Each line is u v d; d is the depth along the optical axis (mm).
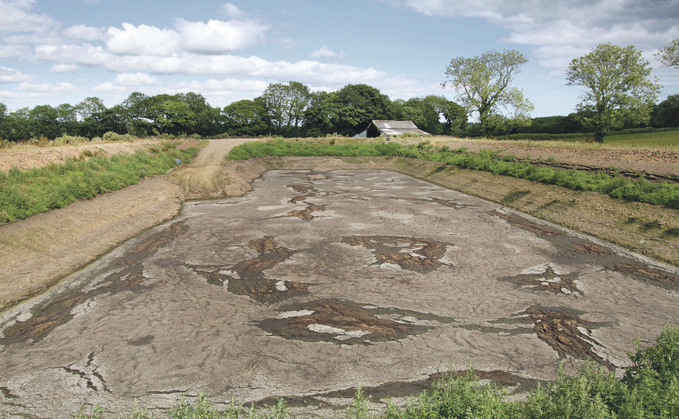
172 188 26156
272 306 10828
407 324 9875
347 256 14711
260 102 81375
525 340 9164
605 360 8359
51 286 12250
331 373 7961
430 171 35156
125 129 68375
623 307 10766
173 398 7227
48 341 9180
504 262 14094
